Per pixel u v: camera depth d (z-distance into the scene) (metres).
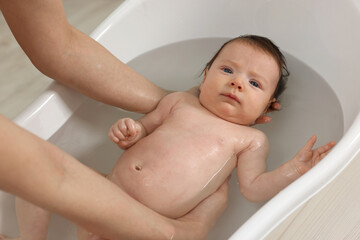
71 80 1.19
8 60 2.05
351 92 1.23
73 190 0.73
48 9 1.05
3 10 1.03
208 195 1.13
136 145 1.18
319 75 1.40
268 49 1.28
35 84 1.95
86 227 0.79
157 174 1.10
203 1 1.51
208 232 1.09
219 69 1.28
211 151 1.17
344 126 1.18
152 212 0.91
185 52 1.56
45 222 1.00
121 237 0.83
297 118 1.32
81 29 2.16
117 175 1.12
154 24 1.52
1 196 1.05
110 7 2.29
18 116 1.13
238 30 1.55
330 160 0.95
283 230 1.04
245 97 1.22
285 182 1.08
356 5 1.30
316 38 1.41
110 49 1.41
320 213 1.11
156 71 1.50
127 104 1.29
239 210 1.15
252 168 1.17
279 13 1.46
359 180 1.20
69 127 1.24
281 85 1.35
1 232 1.02
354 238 1.09
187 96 1.32
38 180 0.67
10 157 0.63
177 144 1.17
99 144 1.28
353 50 1.28
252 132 1.24
